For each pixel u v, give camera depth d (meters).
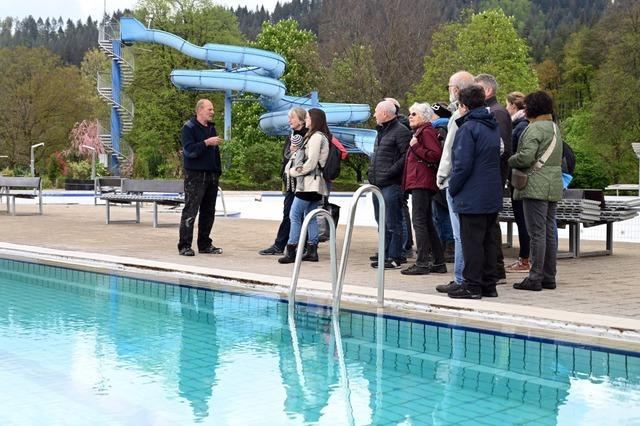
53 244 10.55
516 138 7.73
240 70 40.00
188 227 9.30
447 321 5.21
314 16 101.44
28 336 4.83
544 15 118.06
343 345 4.62
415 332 4.95
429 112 7.34
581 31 78.25
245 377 3.80
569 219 9.18
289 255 8.53
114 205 21.67
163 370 3.92
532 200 6.38
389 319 5.35
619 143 49.41
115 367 3.98
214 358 4.24
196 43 55.91
